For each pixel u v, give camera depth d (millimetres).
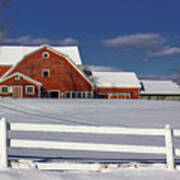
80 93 51062
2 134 8086
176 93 62594
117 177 7465
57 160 8867
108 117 23594
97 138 13844
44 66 50156
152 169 8195
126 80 59062
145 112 27125
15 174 7312
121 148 8430
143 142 13297
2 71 52500
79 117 23297
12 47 56406
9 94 47500
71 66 50812
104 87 56219
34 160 8773
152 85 65750
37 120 20734
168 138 8375
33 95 48250
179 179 7406
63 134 14664
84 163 8383
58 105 30453
